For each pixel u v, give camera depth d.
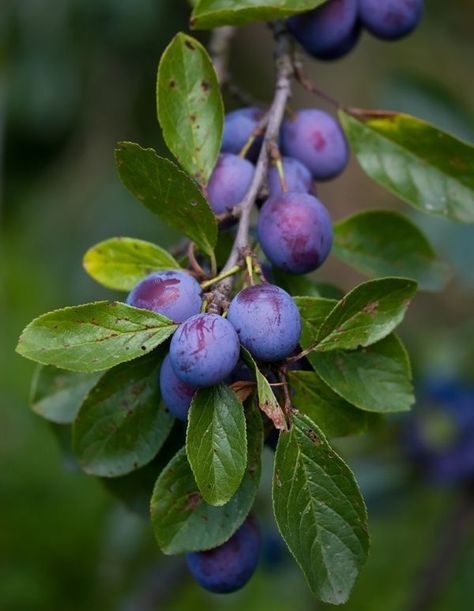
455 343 1.03
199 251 0.64
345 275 1.46
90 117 1.32
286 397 0.59
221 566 0.63
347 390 0.61
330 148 0.69
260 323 0.57
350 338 0.60
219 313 0.59
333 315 0.59
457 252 0.94
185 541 0.60
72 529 1.20
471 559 1.03
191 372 0.56
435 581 0.98
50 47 1.28
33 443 1.23
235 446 0.57
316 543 0.58
